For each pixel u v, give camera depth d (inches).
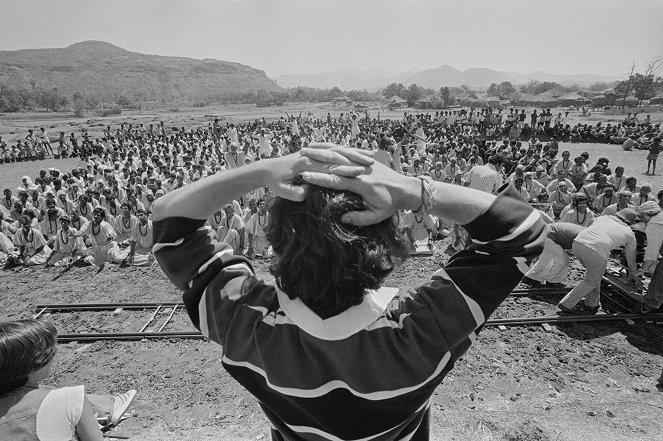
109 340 288.7
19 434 83.9
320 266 35.7
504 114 2379.4
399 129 904.3
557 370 243.8
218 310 43.9
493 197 41.6
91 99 6402.6
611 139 1179.3
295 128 1362.0
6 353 85.5
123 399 225.8
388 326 39.0
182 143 1161.4
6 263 431.2
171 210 44.9
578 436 182.1
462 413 201.6
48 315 327.6
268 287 44.7
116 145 1299.2
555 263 331.3
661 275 276.4
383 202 35.3
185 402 227.6
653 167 774.5
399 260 41.3
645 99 2476.6
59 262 431.8
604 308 307.0
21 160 1234.0
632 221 307.4
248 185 41.8
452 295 39.9
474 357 256.4
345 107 4394.7
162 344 282.5
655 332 278.1
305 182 36.0
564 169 623.5
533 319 287.1
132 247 424.5
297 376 38.8
